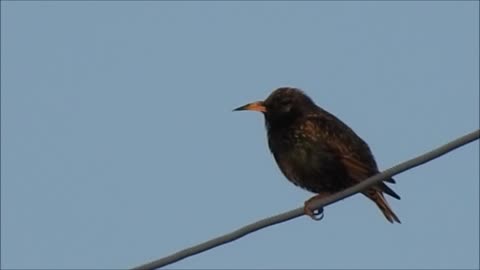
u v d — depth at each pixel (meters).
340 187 14.74
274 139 14.95
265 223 11.67
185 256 11.19
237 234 11.59
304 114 14.84
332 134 14.67
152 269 11.07
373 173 14.73
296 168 14.84
